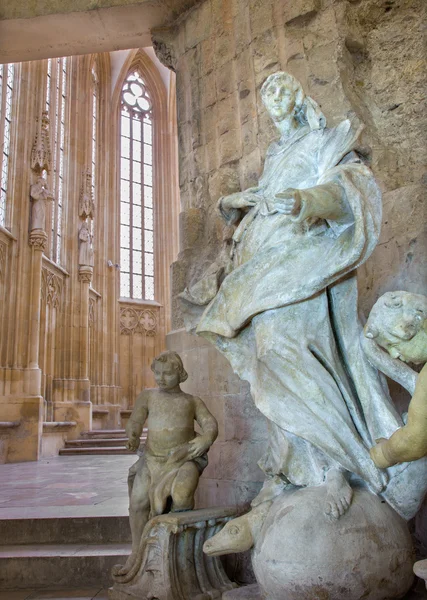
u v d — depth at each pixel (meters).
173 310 5.31
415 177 4.42
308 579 2.37
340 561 2.36
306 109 3.22
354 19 4.92
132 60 25.03
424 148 4.47
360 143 2.93
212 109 5.59
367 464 2.53
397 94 4.73
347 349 2.86
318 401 2.63
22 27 6.77
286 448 2.79
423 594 2.70
